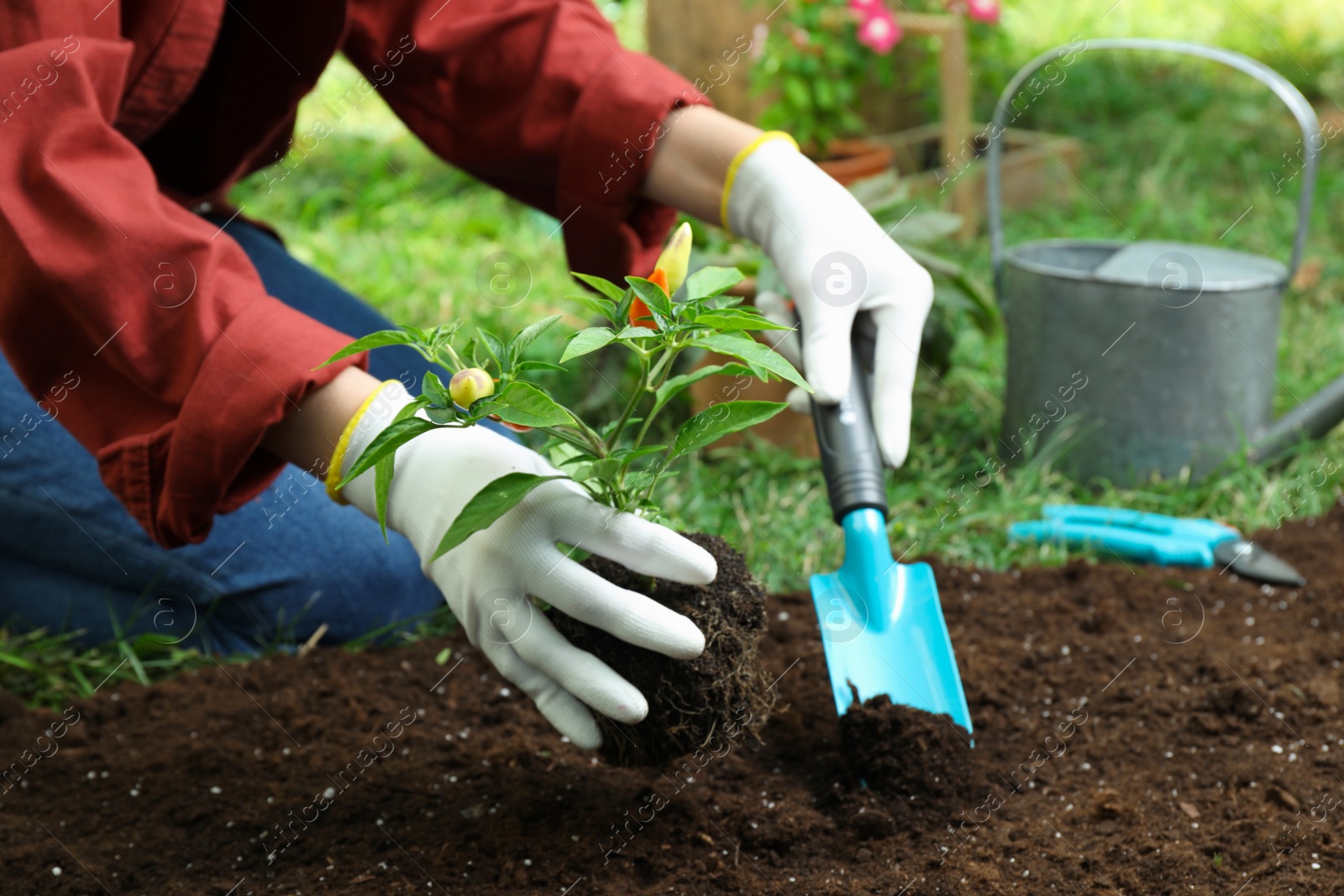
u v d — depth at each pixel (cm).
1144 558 204
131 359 123
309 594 189
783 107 336
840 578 159
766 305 172
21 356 126
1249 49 529
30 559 190
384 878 129
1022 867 129
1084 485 238
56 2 131
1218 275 229
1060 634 181
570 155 174
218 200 214
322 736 161
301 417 125
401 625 193
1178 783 145
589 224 179
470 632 125
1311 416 233
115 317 121
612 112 170
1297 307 307
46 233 121
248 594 188
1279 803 140
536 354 273
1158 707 161
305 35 176
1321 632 181
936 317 248
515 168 186
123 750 159
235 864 134
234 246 132
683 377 116
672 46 362
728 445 246
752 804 140
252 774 152
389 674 178
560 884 127
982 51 418
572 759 152
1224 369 225
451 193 386
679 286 124
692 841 134
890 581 156
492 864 131
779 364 103
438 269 329
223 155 193
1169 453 229
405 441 109
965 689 165
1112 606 187
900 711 142
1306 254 338
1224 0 580
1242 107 461
